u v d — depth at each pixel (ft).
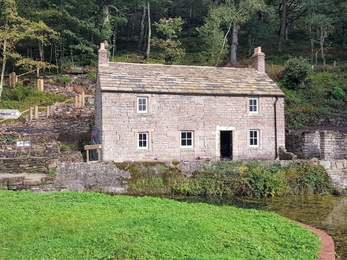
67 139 90.53
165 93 77.00
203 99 79.36
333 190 68.23
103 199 47.78
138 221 33.35
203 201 60.23
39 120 100.48
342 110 113.60
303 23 196.44
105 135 73.46
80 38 149.79
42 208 40.37
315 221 47.80
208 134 79.41
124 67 82.89
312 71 136.56
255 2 140.97
